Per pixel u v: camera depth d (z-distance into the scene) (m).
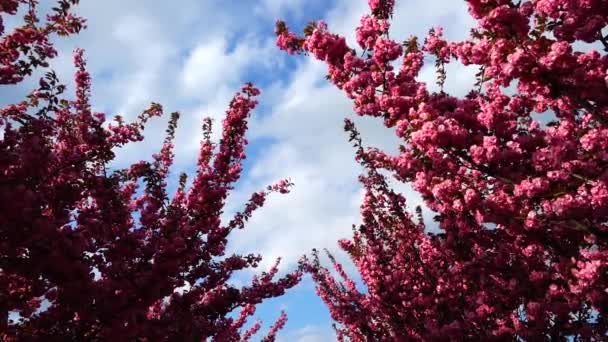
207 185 9.60
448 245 9.32
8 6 6.41
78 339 6.88
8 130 6.44
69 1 6.78
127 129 9.35
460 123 5.95
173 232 8.50
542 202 5.57
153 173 8.90
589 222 5.37
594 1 4.98
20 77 6.88
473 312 9.30
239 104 9.85
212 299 9.54
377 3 6.44
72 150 8.20
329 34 6.57
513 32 5.25
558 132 5.55
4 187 5.69
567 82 5.25
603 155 5.15
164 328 7.89
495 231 8.45
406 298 11.09
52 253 6.11
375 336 11.96
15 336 6.58
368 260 12.10
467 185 6.46
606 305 6.50
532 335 7.99
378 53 6.26
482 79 6.24
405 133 6.08
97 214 7.90
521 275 8.52
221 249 9.83
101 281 6.95
